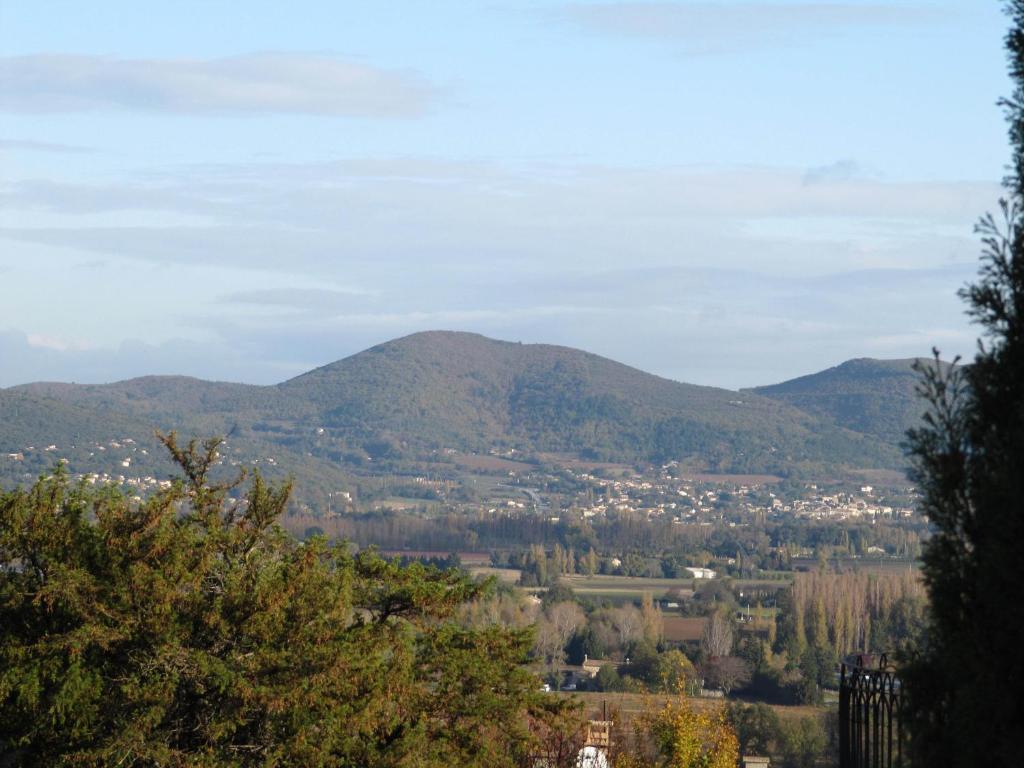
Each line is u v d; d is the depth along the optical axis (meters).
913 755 8.98
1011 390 8.84
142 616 20.58
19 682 20.11
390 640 21.83
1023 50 9.27
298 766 19.84
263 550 23.08
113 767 19.42
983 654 8.44
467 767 21.78
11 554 22.31
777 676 80.50
